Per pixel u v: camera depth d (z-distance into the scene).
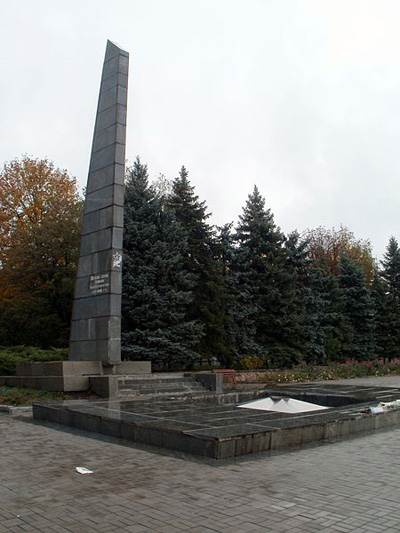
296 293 30.83
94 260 18.02
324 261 36.84
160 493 5.45
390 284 42.09
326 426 8.65
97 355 17.14
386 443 8.24
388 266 42.50
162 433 7.95
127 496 5.36
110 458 7.20
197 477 6.07
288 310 29.22
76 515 4.77
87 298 17.98
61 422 10.68
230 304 27.91
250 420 8.82
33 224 30.14
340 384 20.08
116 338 17.02
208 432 7.52
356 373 27.72
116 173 18.05
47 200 31.25
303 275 32.47
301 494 5.38
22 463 6.96
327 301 32.69
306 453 7.42
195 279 26.17
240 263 29.55
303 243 33.03
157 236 24.67
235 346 27.94
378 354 39.41
